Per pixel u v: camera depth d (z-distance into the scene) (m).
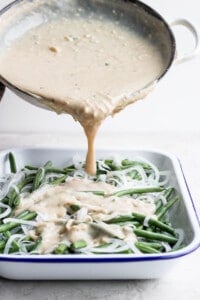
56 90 0.76
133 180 0.91
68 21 0.86
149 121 1.12
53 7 0.86
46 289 0.78
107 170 0.93
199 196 0.95
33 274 0.76
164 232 0.82
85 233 0.79
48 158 0.95
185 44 1.08
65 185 0.88
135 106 1.11
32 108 1.10
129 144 1.09
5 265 0.74
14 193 0.87
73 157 0.95
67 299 0.76
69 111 0.76
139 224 0.82
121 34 0.85
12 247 0.78
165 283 0.79
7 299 0.76
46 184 0.89
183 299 0.77
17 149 0.95
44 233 0.79
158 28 0.84
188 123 1.13
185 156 1.06
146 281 0.79
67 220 0.81
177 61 0.87
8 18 0.84
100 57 0.81
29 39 0.83
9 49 0.82
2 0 1.03
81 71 0.79
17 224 0.81
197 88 1.10
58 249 0.76
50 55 0.81
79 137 1.11
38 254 0.76
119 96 0.76
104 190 0.87
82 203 0.84
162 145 1.09
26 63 0.80
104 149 0.95
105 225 0.80
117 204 0.84
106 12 0.87
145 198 0.88
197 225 0.79
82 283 0.79
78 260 0.73
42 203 0.84
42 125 1.12
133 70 0.79
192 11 1.07
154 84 0.76
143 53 0.82
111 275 0.76
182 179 0.89
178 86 1.10
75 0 0.87
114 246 0.78
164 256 0.74
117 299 0.77
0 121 1.11
